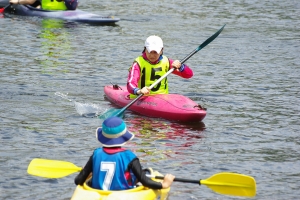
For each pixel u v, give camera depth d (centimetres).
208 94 3731
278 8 7256
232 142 2830
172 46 5097
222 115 3281
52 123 3033
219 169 2466
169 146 2738
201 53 4906
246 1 7788
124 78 4091
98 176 1897
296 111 3375
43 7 6175
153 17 6525
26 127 2950
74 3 6141
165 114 3188
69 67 4303
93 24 5956
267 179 2372
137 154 2611
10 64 4306
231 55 4850
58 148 2667
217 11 6975
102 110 3306
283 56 4847
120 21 6225
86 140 2792
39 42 5072
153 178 1978
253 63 4591
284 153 2688
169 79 4094
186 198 2155
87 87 3812
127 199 1842
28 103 3388
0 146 2661
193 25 6088
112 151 1900
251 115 3284
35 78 3959
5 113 3172
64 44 5044
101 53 4788
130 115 3259
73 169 2039
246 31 5831
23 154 2570
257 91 3809
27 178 2306
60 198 2136
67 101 3466
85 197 1842
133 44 5147
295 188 2283
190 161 2548
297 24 6259
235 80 4084
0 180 2278
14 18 6056
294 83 4019
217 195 2194
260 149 2734
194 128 3033
